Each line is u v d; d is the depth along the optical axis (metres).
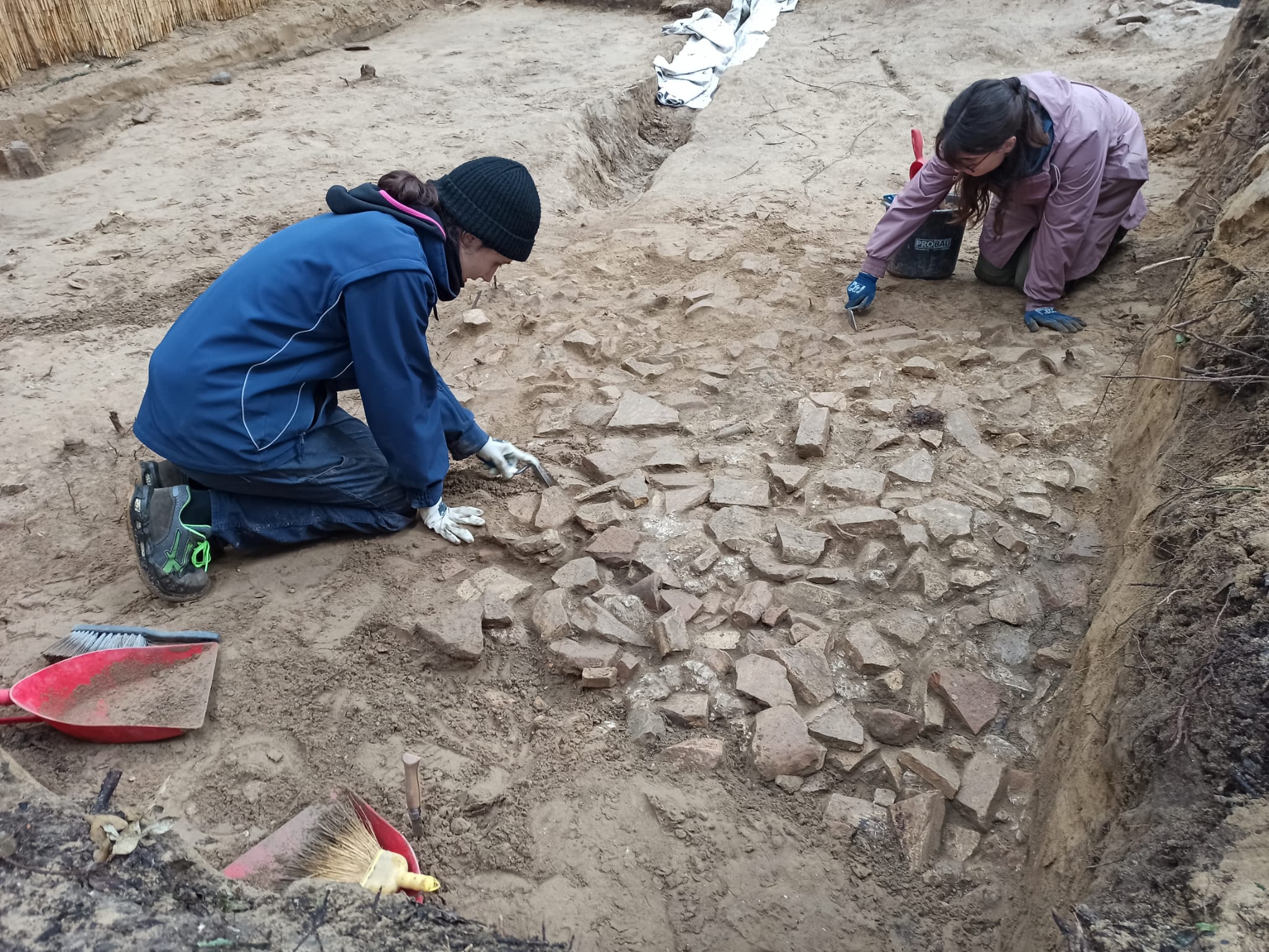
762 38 9.53
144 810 1.74
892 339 4.11
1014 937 1.96
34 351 4.49
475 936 1.59
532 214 2.72
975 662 2.61
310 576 2.94
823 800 2.33
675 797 2.31
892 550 2.96
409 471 2.89
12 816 1.63
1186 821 1.60
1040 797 2.26
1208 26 7.90
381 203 2.68
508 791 2.32
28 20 8.10
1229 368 2.62
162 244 5.72
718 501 3.16
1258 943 1.35
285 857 1.92
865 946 2.03
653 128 8.79
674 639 2.65
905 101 7.55
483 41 10.40
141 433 2.74
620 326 4.39
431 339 4.50
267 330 2.63
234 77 9.21
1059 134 3.75
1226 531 2.09
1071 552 2.88
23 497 3.44
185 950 1.45
